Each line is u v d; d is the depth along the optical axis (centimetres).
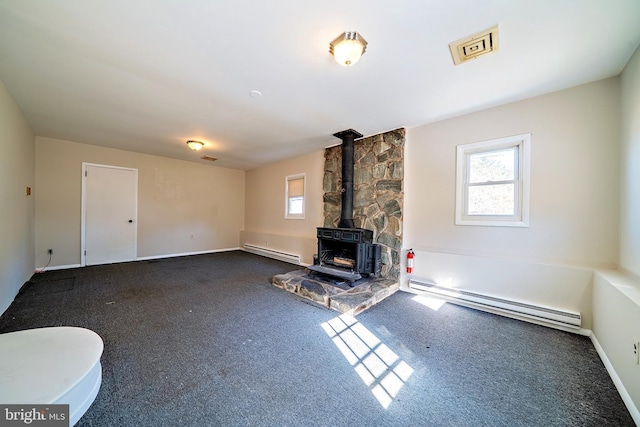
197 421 126
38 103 279
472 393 148
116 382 153
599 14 145
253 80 226
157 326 229
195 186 605
